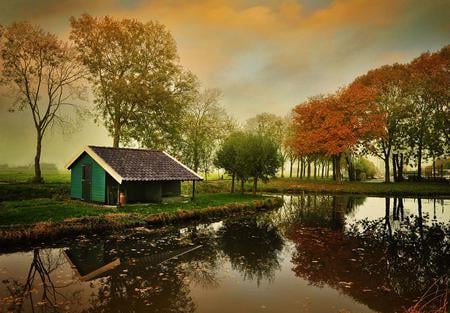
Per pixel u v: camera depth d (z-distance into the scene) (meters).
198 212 21.88
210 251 14.04
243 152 33.31
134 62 36.75
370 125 44.75
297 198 37.09
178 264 12.11
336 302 8.91
